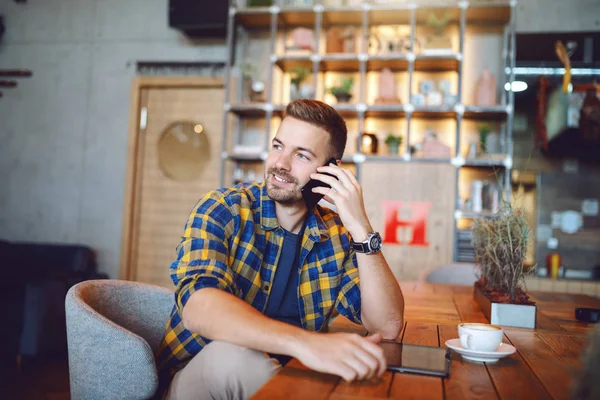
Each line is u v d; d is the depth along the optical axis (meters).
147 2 5.73
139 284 1.56
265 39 5.48
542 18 5.08
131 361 1.22
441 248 4.73
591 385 0.69
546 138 4.73
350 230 1.39
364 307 1.38
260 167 5.39
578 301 2.43
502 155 4.66
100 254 5.63
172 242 5.56
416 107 4.78
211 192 1.41
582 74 5.14
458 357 1.15
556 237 5.20
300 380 0.93
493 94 4.79
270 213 1.41
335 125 1.41
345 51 5.07
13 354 4.14
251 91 5.21
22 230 5.79
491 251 1.91
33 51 5.91
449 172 4.76
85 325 1.24
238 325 1.03
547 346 1.34
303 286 1.45
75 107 5.80
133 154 5.61
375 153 5.02
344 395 0.86
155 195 5.62
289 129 1.39
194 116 5.60
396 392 0.88
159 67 5.65
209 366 1.02
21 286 4.75
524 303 1.69
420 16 5.05
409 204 4.79
